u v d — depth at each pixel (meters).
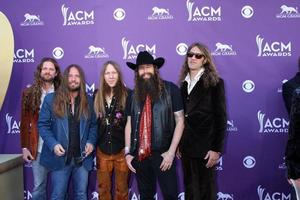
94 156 2.98
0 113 3.12
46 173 2.78
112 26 3.04
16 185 2.77
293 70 2.97
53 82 2.80
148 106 2.41
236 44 2.98
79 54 3.07
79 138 2.54
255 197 3.03
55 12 3.08
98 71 3.06
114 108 2.59
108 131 2.58
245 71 2.99
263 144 3.01
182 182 3.00
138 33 3.02
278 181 3.01
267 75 2.98
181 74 2.70
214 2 2.97
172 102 2.43
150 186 2.47
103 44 3.05
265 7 2.96
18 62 3.11
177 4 2.99
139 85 2.46
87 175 2.62
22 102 2.77
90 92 3.07
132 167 2.45
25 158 2.75
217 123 2.45
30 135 2.74
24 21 3.10
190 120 2.48
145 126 2.40
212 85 2.47
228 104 3.01
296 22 2.96
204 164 2.52
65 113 2.51
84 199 2.60
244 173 3.02
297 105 1.42
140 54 2.48
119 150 2.60
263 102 2.99
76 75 2.54
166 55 3.02
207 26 2.99
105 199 2.63
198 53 2.52
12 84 3.11
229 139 3.02
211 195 2.53
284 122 2.98
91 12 3.05
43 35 3.09
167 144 2.43
